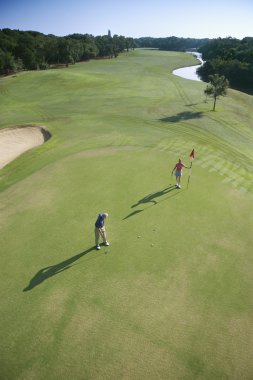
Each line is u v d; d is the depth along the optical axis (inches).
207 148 1247.5
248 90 3533.5
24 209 783.1
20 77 2741.1
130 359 429.4
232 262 604.1
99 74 3100.4
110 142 1256.8
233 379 408.8
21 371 418.0
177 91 2461.9
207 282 555.5
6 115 1766.7
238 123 1747.0
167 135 1398.9
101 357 432.5
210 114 1863.9
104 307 505.7
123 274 570.3
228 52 4958.2
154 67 4503.0
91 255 617.6
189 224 711.7
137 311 498.0
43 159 1095.6
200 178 940.6
